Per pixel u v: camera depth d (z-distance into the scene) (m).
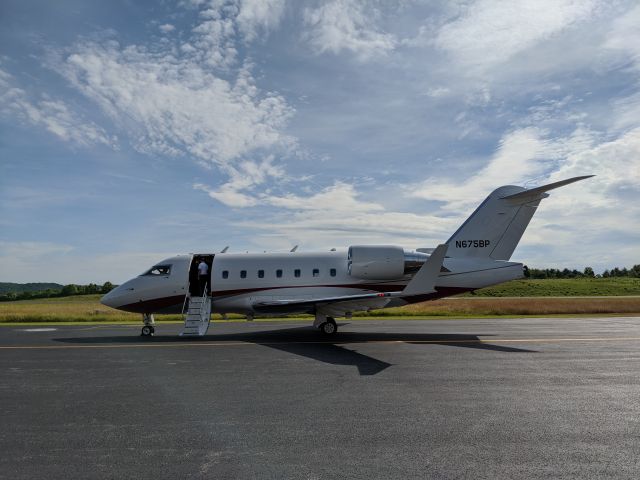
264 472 4.91
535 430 6.25
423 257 18.36
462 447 5.62
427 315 30.92
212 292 18.75
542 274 160.62
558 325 21.89
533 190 18.58
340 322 24.19
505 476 4.80
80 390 8.62
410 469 4.98
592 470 4.96
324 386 8.85
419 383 9.08
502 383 9.06
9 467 5.09
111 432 6.22
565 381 9.24
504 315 31.23
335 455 5.38
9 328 22.67
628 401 7.74
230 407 7.42
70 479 4.79
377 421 6.65
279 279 18.69
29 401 7.84
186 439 5.94
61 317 29.31
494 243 19.14
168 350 13.71
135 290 18.80
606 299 50.62
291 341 15.84
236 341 15.95
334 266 18.83
